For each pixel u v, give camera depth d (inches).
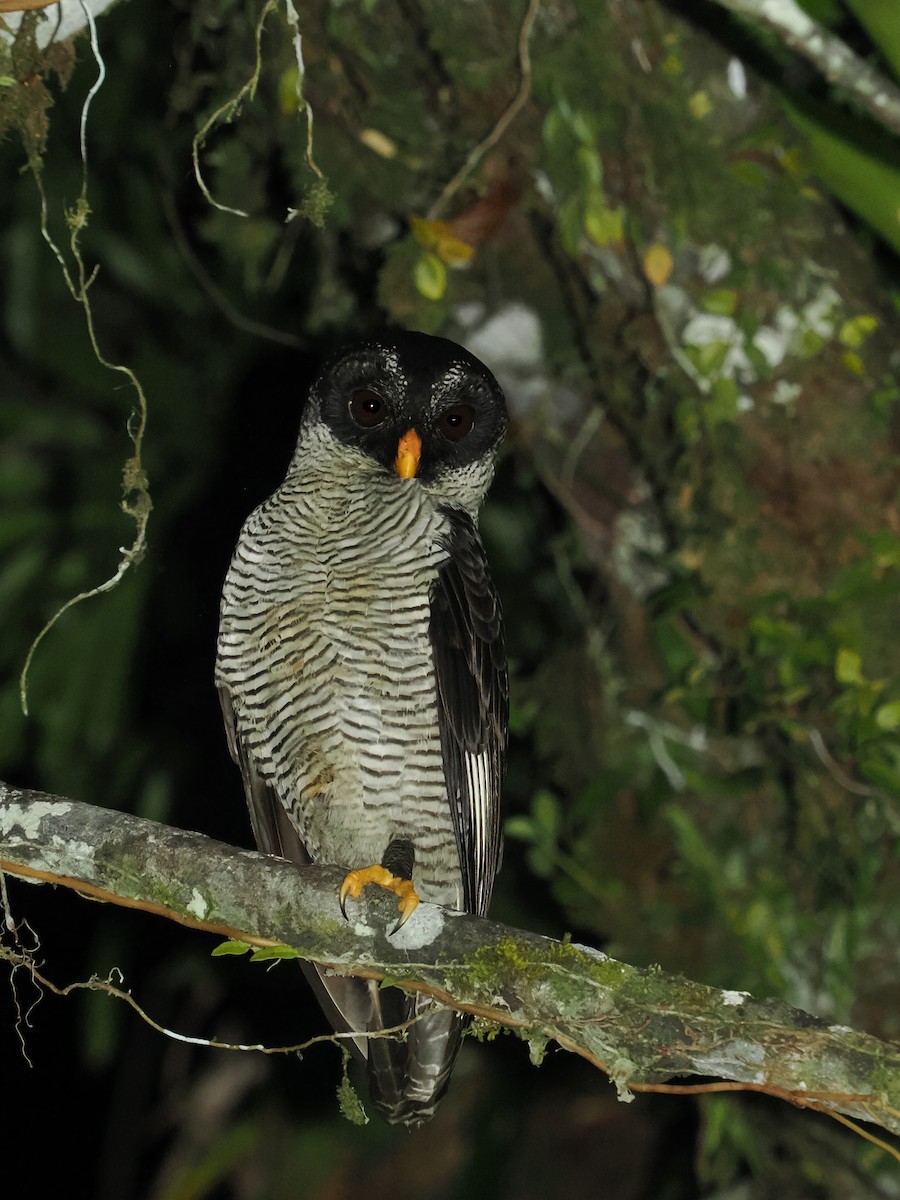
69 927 601.9
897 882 381.4
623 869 402.9
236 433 535.5
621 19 365.4
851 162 358.3
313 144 397.4
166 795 542.3
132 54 493.4
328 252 446.0
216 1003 602.9
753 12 300.0
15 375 563.5
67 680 488.7
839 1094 233.8
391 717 342.3
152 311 544.1
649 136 365.4
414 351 365.1
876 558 370.0
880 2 327.6
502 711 370.3
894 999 379.9
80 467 526.6
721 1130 418.9
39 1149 602.9
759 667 379.6
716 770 394.6
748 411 374.3
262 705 351.6
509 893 523.2
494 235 387.9
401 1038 338.3
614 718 401.7
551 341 395.9
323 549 345.7
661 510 394.6
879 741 365.4
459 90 377.4
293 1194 565.0
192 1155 587.2
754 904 388.2
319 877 272.4
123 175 510.9
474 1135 562.3
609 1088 569.9
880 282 388.2
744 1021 240.4
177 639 555.5
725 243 368.2
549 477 402.3
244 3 400.2
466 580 355.6
